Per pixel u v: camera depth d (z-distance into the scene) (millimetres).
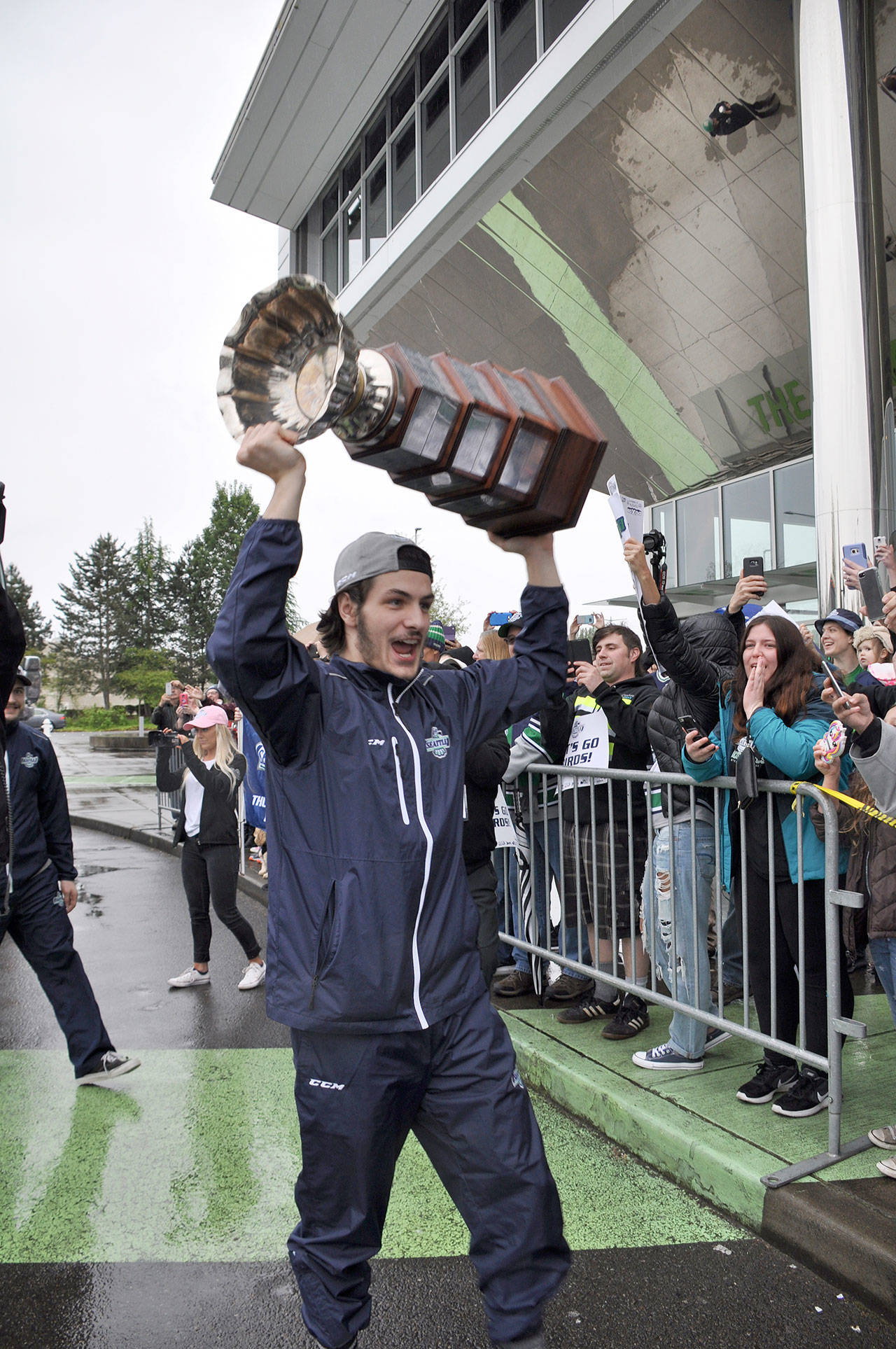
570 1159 3336
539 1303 1840
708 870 3740
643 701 4301
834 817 2953
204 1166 3408
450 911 1931
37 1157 3498
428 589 2012
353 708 1926
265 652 1720
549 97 12305
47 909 4090
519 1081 1952
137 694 62469
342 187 20578
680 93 11797
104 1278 2695
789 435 16594
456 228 15586
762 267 13906
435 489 1967
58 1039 4914
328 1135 1828
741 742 3383
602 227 14398
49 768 4164
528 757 4625
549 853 4676
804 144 9406
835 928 2928
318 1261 1876
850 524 8961
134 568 71625
